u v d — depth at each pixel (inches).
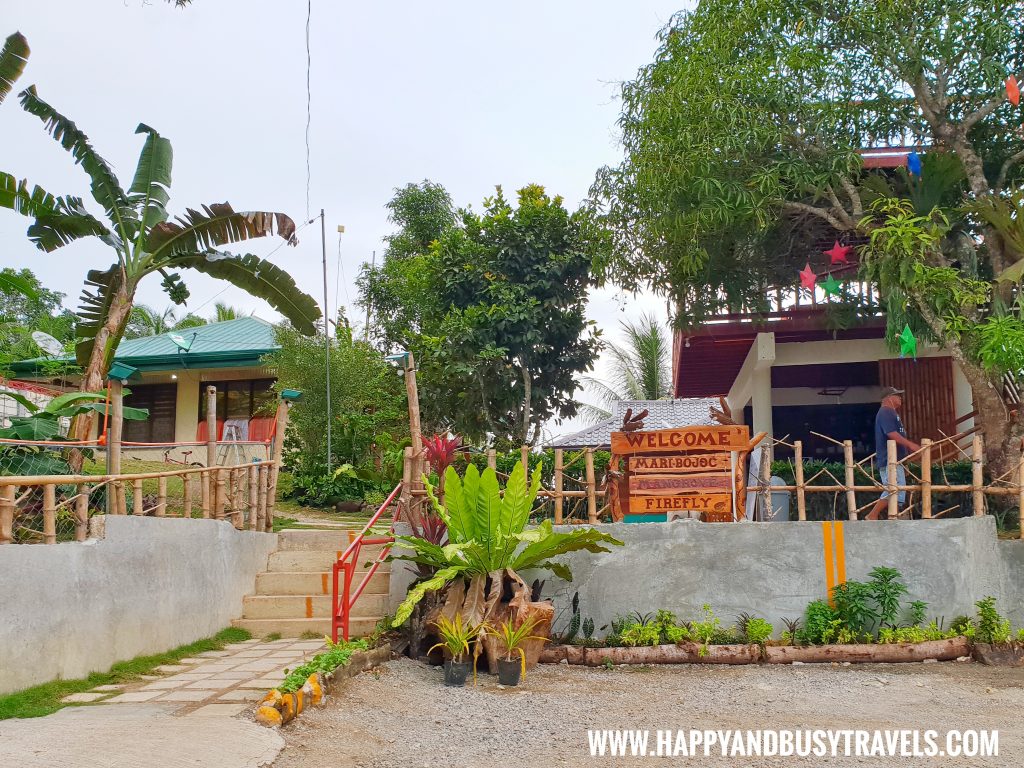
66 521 295.7
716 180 454.3
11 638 242.2
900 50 464.4
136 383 871.7
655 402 830.5
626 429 372.5
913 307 467.2
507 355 721.0
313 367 668.7
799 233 555.2
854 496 365.1
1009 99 440.5
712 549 358.6
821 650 332.8
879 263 441.7
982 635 341.4
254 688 262.2
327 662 270.7
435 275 746.8
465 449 436.5
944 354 582.9
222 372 842.2
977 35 442.9
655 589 357.4
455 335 685.9
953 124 478.3
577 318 733.9
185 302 498.6
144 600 304.8
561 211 725.3
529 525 383.6
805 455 770.2
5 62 415.8
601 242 534.9
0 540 250.5
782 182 496.7
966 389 574.2
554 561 360.5
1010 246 450.3
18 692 242.8
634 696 281.6
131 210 461.7
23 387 554.6
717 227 494.9
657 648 331.9
